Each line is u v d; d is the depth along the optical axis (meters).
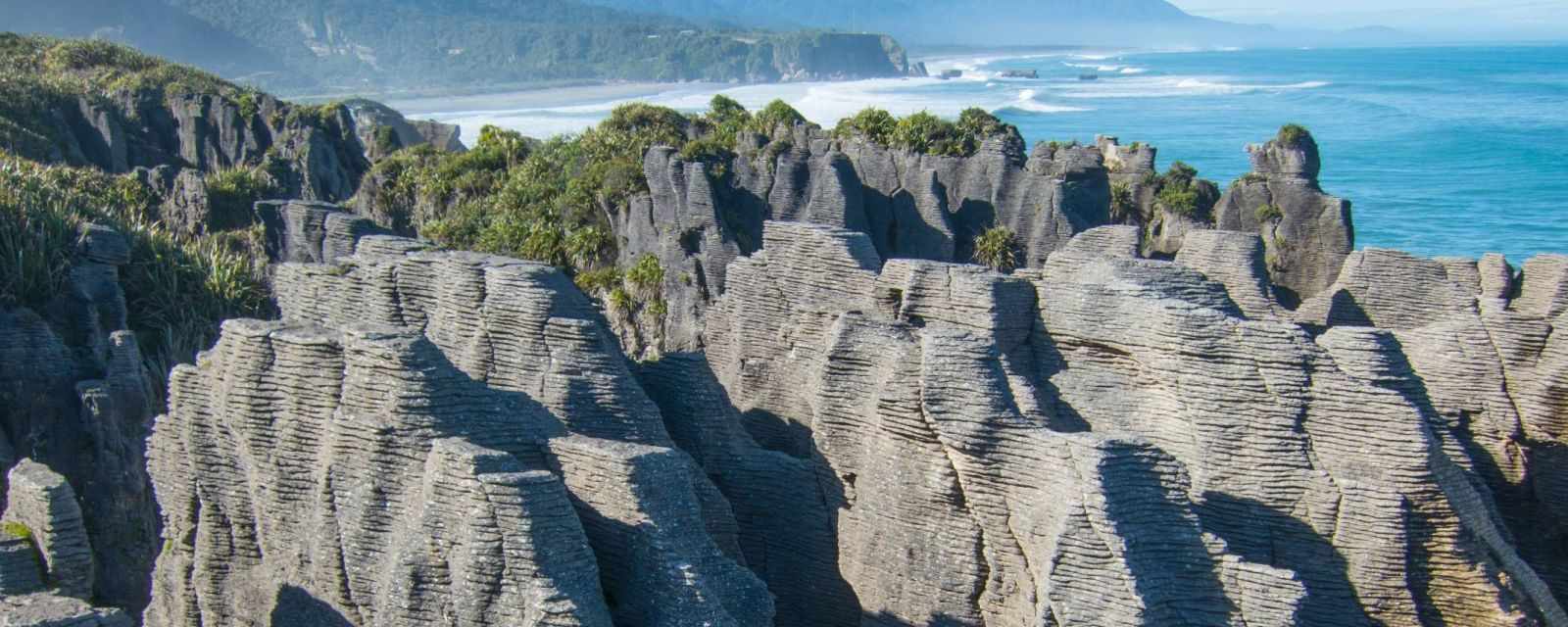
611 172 78.06
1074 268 27.31
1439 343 30.28
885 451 23.91
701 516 21.50
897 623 24.02
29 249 43.50
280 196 94.56
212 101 119.19
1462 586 24.22
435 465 19.55
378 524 21.19
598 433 24.16
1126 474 21.48
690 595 19.62
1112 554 21.02
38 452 38.41
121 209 75.31
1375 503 24.02
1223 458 24.84
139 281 56.22
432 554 19.47
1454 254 121.25
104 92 124.50
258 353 22.55
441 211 90.75
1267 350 24.73
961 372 22.92
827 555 25.25
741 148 82.44
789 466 25.59
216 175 92.38
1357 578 24.17
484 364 25.31
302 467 22.28
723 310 32.81
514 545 18.75
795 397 30.28
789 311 31.42
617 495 20.27
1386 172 176.62
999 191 71.94
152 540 38.97
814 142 78.94
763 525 25.75
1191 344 25.06
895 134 80.12
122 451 38.78
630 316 62.28
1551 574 29.80
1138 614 20.77
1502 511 29.84
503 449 21.28
